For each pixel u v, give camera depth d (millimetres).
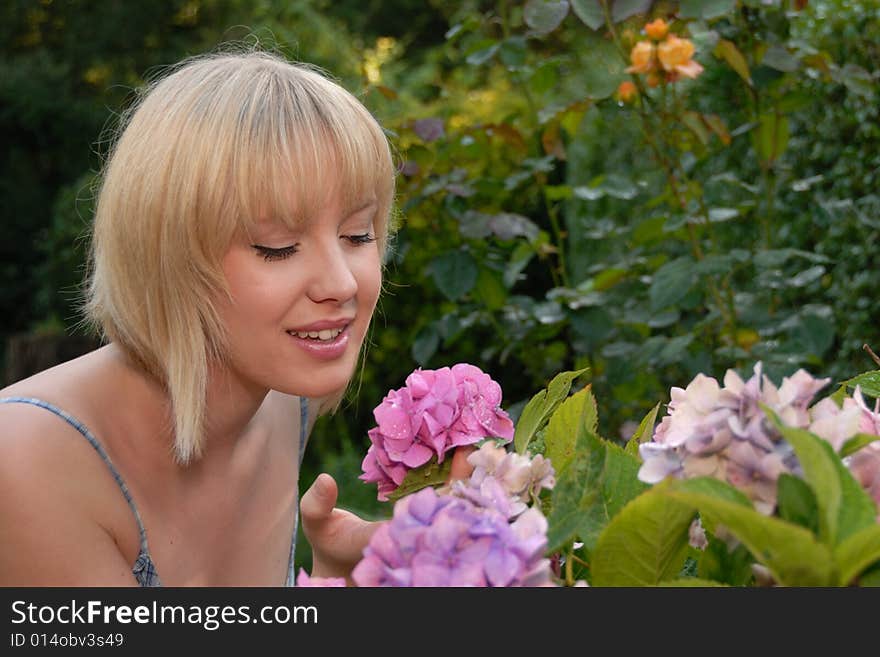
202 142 1056
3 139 9555
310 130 1057
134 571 1228
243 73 1099
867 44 2834
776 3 2672
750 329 2699
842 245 2889
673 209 2934
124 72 10859
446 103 6312
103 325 1261
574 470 734
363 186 1090
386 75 8828
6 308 9258
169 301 1109
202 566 1345
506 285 3123
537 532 683
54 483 1105
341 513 1147
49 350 6336
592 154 4660
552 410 993
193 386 1127
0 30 11242
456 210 3273
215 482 1333
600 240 4418
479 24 3232
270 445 1490
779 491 657
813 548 591
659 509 657
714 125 2596
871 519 616
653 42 2467
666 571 705
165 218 1074
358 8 12914
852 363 2797
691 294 2820
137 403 1233
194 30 10992
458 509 662
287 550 1531
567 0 2676
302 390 1110
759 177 3254
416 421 966
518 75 3219
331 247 1073
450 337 3209
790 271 3080
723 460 695
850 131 2893
